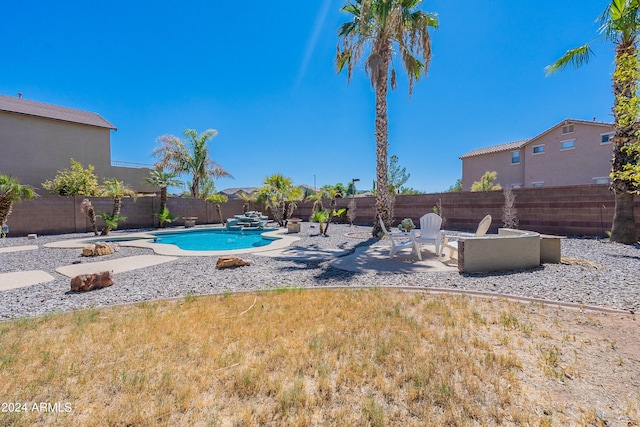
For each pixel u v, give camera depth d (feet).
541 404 6.34
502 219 39.68
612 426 5.70
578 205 33.71
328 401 6.49
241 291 15.02
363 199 58.70
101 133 73.56
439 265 21.09
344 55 36.11
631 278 15.90
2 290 15.87
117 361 8.16
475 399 6.50
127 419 5.99
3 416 6.03
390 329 10.09
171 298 14.07
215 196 66.28
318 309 12.17
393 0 30.73
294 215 72.69
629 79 14.88
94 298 14.37
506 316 11.18
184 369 7.75
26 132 63.46
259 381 7.16
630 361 7.96
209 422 5.91
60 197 46.01
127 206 53.36
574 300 12.81
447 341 9.18
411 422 5.84
